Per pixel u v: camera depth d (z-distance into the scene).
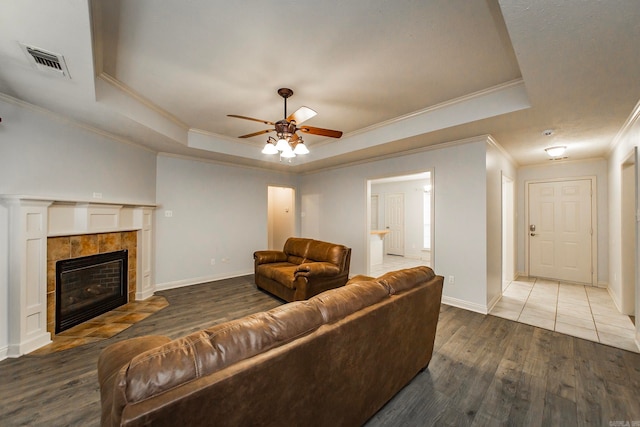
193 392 0.79
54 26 1.49
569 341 2.64
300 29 1.89
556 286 4.70
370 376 1.52
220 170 5.21
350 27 1.87
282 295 3.83
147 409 0.71
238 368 0.89
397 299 1.65
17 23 1.46
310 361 1.13
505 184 5.04
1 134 2.37
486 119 2.86
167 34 1.95
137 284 3.89
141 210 3.89
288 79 2.59
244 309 3.54
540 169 5.24
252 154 4.91
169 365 0.81
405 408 1.72
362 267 5.05
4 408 1.71
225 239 5.28
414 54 2.18
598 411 1.70
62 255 2.81
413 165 4.23
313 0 1.62
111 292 3.54
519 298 4.02
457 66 2.34
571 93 2.27
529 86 2.16
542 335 2.78
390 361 1.67
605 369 2.16
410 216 8.09
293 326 1.11
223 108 3.31
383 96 2.95
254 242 5.75
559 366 2.21
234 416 0.90
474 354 2.40
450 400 1.80
